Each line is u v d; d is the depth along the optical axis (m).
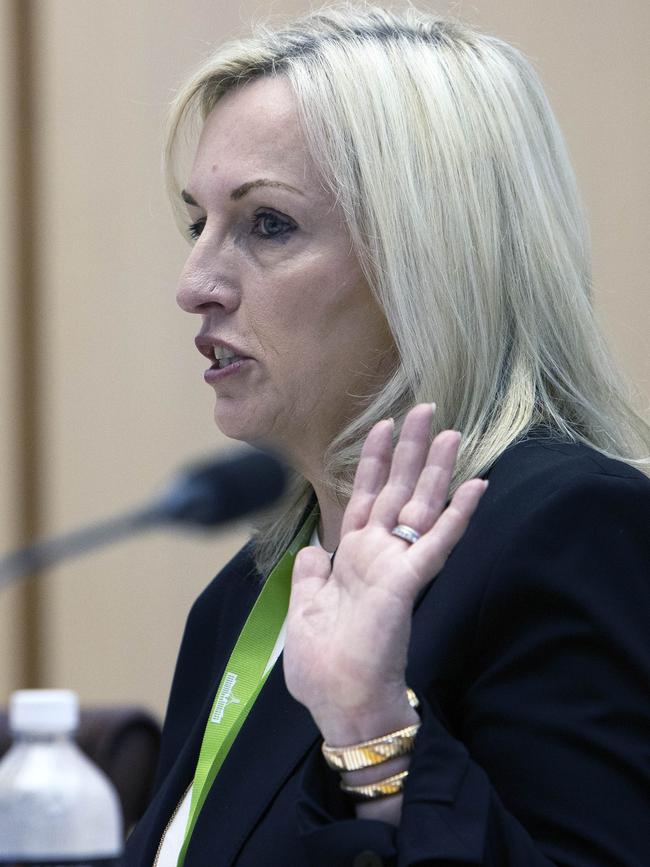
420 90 6.82
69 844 5.25
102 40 18.34
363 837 5.06
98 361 18.28
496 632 5.67
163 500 5.89
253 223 6.95
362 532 5.40
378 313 6.80
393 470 5.50
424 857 4.90
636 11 16.86
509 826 5.08
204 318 7.04
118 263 18.27
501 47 7.30
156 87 18.03
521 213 6.85
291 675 5.31
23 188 18.48
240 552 8.33
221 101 7.23
